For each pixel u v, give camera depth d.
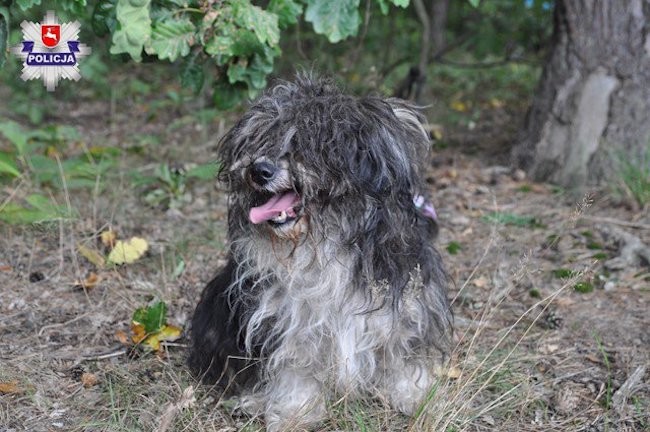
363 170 1.59
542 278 2.10
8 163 2.33
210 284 1.76
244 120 1.63
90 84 3.64
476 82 3.88
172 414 1.57
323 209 1.58
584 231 2.30
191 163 2.65
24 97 3.34
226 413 1.69
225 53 1.73
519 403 1.68
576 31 2.53
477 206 2.46
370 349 1.65
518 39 3.76
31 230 2.21
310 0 1.73
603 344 1.87
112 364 1.78
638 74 2.48
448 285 1.99
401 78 3.60
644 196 2.40
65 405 1.69
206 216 2.37
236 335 1.70
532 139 2.64
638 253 2.16
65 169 2.42
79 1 1.70
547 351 1.85
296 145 1.57
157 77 3.92
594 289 2.06
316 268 1.61
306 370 1.67
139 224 2.30
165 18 1.69
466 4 4.11
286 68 3.39
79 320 1.92
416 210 1.66
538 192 2.54
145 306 1.91
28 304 1.96
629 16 2.47
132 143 2.92
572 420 1.67
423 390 1.69
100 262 2.10
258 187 1.57
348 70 3.06
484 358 1.72
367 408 1.69
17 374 1.74
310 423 1.65
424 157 1.71
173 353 1.83
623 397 1.70
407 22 4.11
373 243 1.61
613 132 2.50
